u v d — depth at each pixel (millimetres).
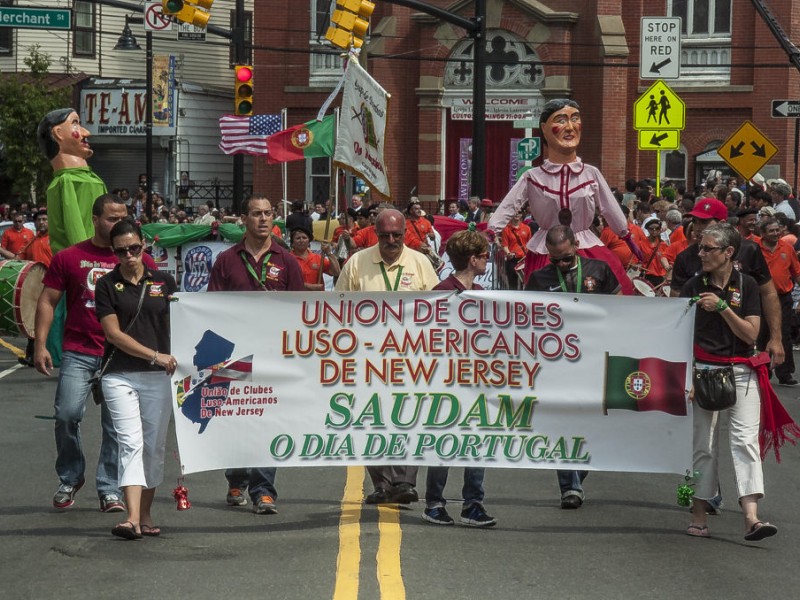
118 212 12281
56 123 16016
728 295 11383
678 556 10766
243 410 11414
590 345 11555
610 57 44062
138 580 9875
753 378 11359
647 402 11523
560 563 10406
